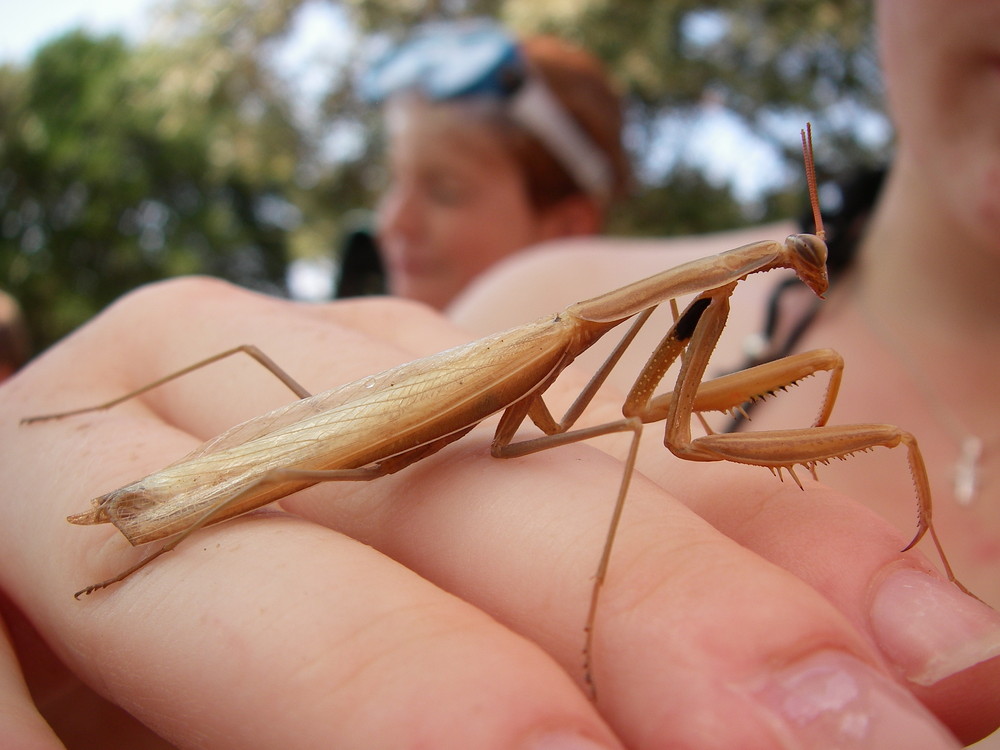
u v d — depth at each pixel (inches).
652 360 3.1
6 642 2.7
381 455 2.9
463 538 2.5
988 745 3.1
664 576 2.2
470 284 8.8
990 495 4.2
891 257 5.1
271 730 2.1
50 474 2.9
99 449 3.0
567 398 3.6
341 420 2.9
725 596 2.1
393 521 2.7
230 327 3.5
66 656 2.7
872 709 1.9
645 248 6.9
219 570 2.4
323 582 2.2
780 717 1.9
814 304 5.2
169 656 2.3
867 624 2.3
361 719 2.0
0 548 2.9
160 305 3.8
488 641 2.1
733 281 3.0
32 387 3.4
